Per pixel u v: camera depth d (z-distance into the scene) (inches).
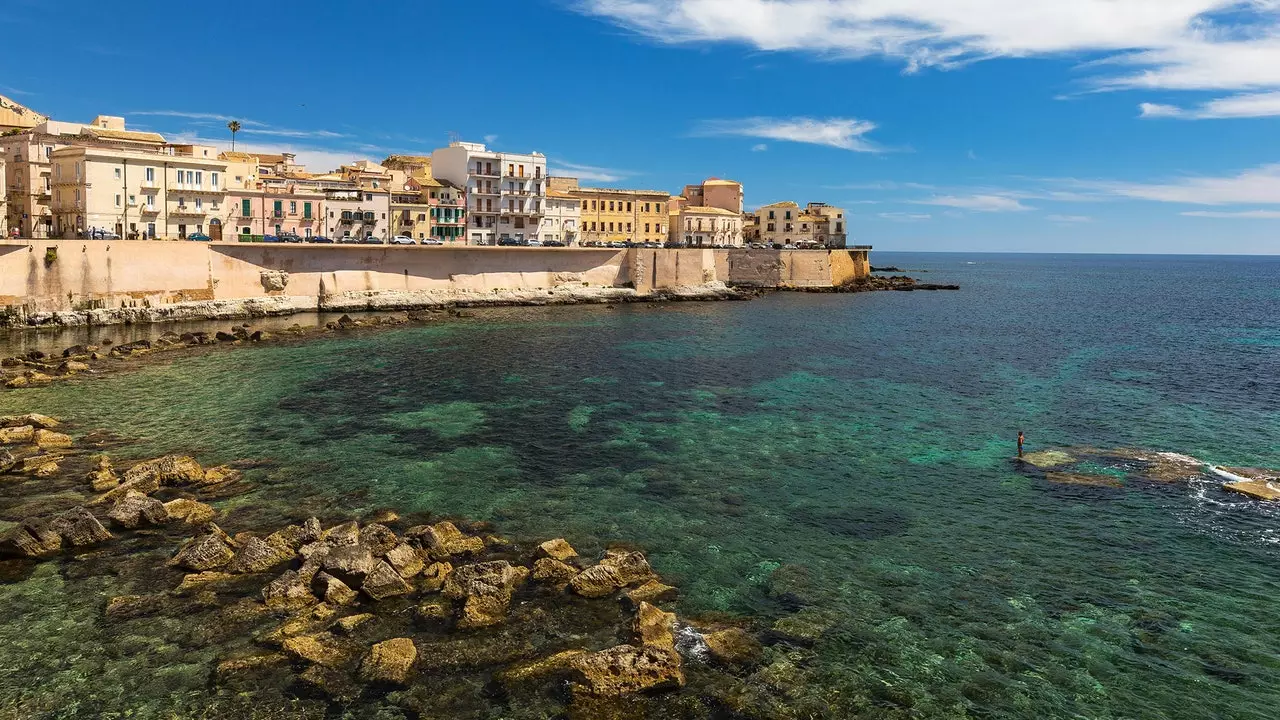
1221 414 1828.2
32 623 814.5
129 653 766.5
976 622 864.3
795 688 740.0
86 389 1836.9
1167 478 1334.9
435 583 906.1
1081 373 2385.6
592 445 1498.5
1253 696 741.9
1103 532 1113.4
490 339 2802.7
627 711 700.7
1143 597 925.2
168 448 1413.6
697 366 2358.5
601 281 4574.3
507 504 1182.9
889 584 949.8
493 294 4097.0
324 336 2773.1
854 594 922.7
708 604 891.4
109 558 961.5
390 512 1122.0
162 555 971.9
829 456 1461.6
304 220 4028.1
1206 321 4089.6
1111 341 3191.4
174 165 3476.9
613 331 3125.0
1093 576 978.1
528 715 692.1
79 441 1435.8
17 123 4293.8
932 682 756.0
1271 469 1380.4
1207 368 2498.8
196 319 3088.1
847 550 1047.0
